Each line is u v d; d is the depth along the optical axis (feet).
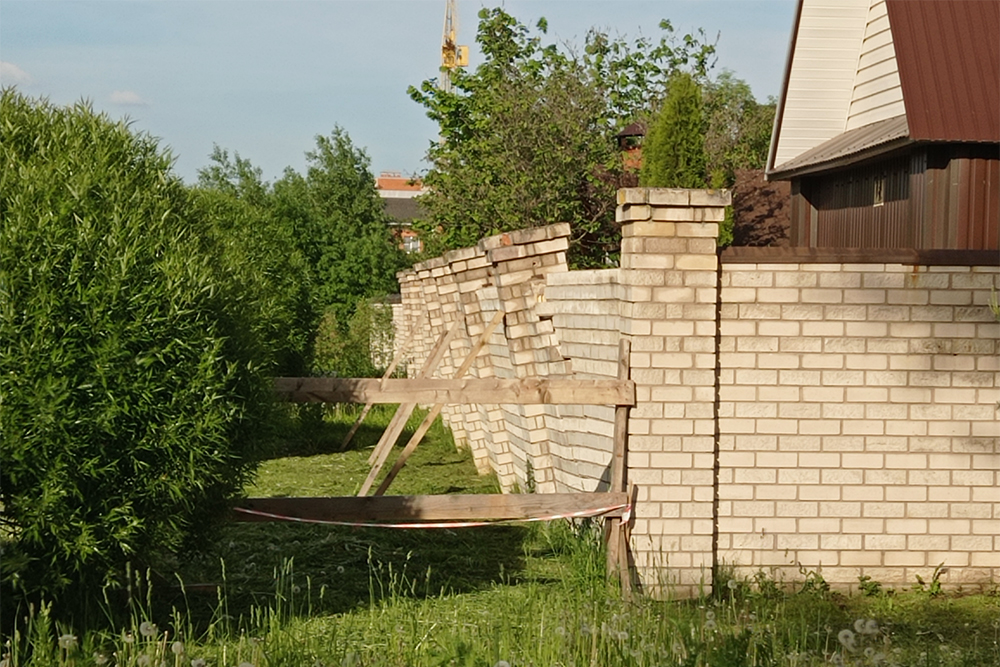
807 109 48.42
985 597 28.58
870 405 29.04
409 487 45.52
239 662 19.40
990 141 34.65
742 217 87.10
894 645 23.59
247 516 25.25
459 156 90.43
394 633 22.00
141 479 19.92
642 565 28.40
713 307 28.35
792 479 29.04
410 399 27.37
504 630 21.71
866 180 42.75
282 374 63.46
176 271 20.07
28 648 20.12
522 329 39.83
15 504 18.85
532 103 83.56
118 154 21.59
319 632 22.66
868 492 29.14
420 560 30.99
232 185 150.92
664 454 28.37
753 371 28.91
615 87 89.81
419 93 93.61
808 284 28.89
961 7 36.91
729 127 133.39
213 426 20.25
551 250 39.81
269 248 62.75
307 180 156.76
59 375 19.01
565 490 36.27
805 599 27.89
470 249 48.47
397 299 112.27
